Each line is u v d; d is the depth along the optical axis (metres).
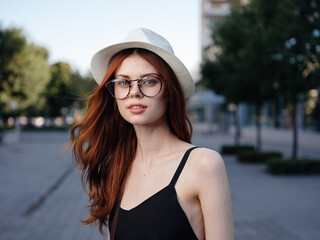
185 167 1.12
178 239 1.07
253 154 12.36
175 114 1.22
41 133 32.47
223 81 13.20
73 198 7.03
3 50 22.91
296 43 8.66
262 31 9.43
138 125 1.26
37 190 7.79
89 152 1.49
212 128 37.94
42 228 4.99
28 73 24.11
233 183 8.45
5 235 4.67
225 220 1.04
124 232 1.16
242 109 28.27
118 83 1.21
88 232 4.78
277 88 9.34
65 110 40.16
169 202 1.09
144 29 1.20
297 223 5.05
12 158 14.22
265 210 5.85
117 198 1.30
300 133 18.11
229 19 12.39
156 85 1.17
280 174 9.70
